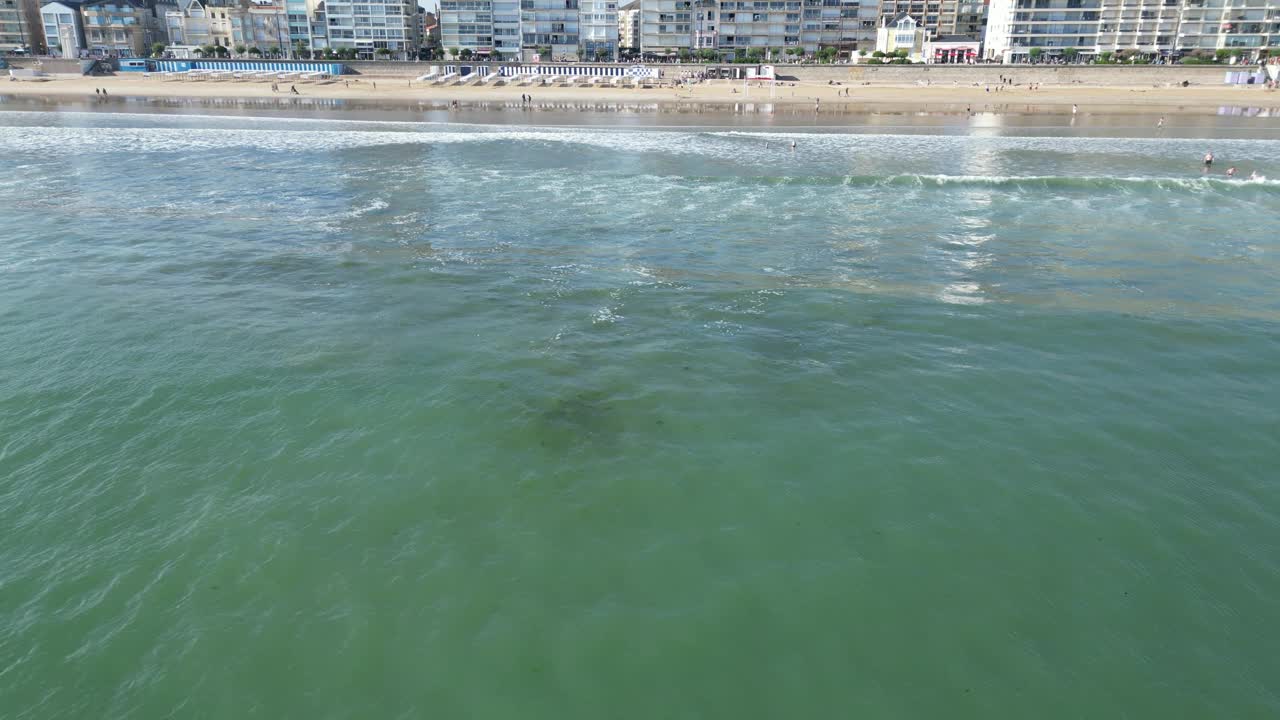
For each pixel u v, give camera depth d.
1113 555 11.05
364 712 8.70
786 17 131.00
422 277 22.44
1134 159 44.19
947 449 13.55
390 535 11.35
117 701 8.80
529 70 113.44
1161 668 9.28
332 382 15.88
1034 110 75.62
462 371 16.42
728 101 84.88
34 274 22.23
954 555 11.02
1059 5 121.62
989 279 22.64
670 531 11.48
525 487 12.45
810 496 12.27
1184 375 16.59
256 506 11.97
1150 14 119.75
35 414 14.59
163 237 26.33
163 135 50.12
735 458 13.26
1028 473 12.89
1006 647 9.55
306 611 9.98
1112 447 13.73
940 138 53.00
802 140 51.47
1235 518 11.88
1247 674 9.20
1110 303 20.78
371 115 65.44
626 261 24.11
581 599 10.21
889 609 10.09
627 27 158.75
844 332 18.66
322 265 23.50
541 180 36.59
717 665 9.29
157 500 12.12
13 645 9.49
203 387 15.64
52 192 32.81
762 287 21.78
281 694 8.89
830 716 8.67
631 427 14.25
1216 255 25.36
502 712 8.70
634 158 43.00
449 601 10.16
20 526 11.56
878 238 27.00
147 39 143.62
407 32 135.50
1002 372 16.59
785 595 10.30
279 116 63.78
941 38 148.12
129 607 10.05
